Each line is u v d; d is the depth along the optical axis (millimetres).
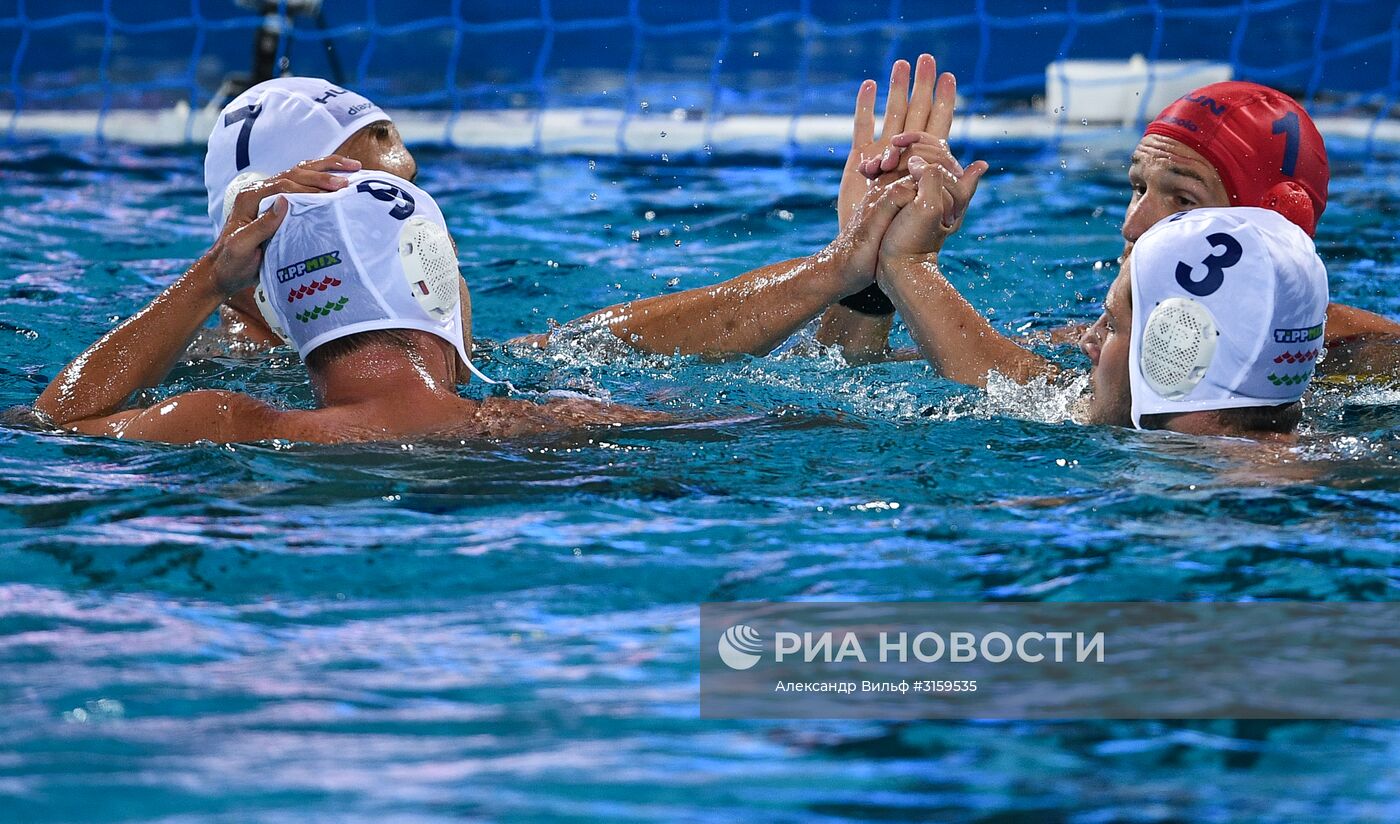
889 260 12008
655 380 12117
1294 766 5715
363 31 38500
